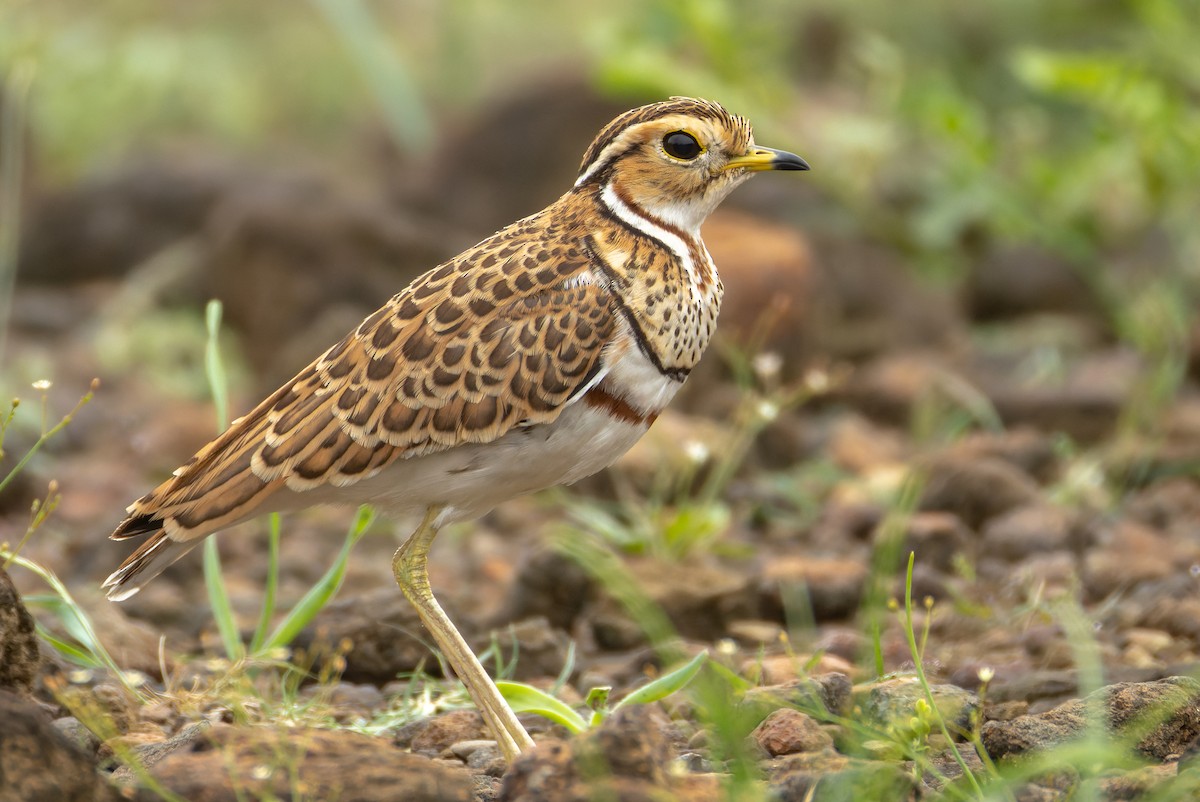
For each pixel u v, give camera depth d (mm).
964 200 18328
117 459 14828
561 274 7844
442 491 7785
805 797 6492
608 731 6230
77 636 8617
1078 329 18344
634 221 8211
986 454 13727
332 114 26469
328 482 7613
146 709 8195
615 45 18766
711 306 8242
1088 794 6527
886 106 19047
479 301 7750
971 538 12062
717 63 18812
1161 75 18297
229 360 18156
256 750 6418
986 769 7008
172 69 24969
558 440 7773
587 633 10328
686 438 13492
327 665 9117
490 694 7699
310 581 11789
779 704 7750
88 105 24500
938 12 25453
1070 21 24969
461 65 25234
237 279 18312
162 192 21297
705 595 10477
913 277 18844
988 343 18016
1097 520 12180
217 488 7613
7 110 22062
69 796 5957
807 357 16438
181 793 6199
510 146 20859
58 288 21344
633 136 8289
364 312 17875
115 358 17750
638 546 11516
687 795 6168
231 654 9086
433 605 7859
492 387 7625
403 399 7590
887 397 16219
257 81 26422
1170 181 17719
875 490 13250
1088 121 20797
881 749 7043
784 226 18344
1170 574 10727
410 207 20922
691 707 8367
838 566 10797
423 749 8055
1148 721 7062
